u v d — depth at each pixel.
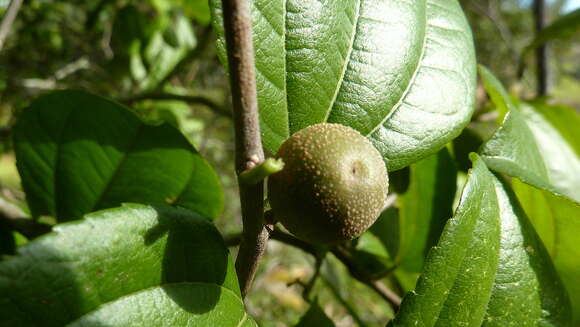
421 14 0.11
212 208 0.11
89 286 0.07
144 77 0.27
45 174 0.11
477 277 0.09
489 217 0.09
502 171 0.09
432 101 0.10
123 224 0.07
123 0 0.31
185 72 0.36
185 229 0.08
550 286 0.10
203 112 0.42
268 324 0.30
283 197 0.07
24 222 0.11
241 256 0.08
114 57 0.27
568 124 0.16
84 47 0.37
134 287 0.07
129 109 0.10
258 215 0.07
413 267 0.13
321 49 0.09
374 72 0.10
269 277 0.29
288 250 0.35
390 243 0.15
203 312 0.08
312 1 0.09
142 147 0.10
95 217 0.07
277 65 0.09
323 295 0.30
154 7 0.27
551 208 0.11
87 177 0.11
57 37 0.35
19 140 0.11
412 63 0.10
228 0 0.05
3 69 0.34
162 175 0.11
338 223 0.07
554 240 0.11
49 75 0.35
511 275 0.09
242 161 0.06
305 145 0.07
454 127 0.10
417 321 0.08
